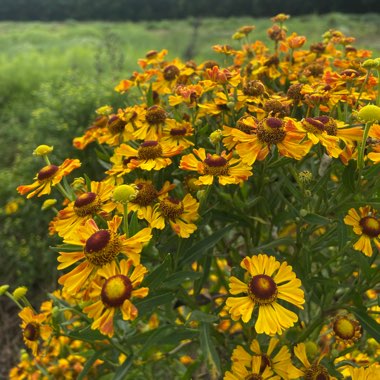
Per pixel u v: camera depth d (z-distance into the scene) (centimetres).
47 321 36
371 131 28
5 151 125
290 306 35
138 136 33
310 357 34
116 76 127
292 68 43
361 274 32
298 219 33
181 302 39
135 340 34
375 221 28
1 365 74
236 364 30
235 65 45
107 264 24
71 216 28
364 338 40
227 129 29
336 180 42
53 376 47
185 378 39
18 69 209
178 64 41
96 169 88
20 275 88
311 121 27
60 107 96
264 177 35
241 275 29
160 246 30
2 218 94
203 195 30
